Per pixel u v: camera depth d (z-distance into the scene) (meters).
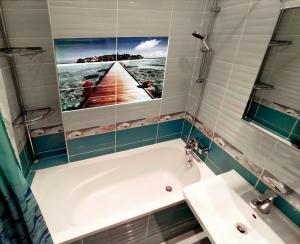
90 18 1.34
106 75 1.56
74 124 1.65
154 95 1.84
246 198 1.37
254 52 1.28
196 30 1.70
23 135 1.54
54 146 1.77
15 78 1.36
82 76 1.49
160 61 1.71
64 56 1.37
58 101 1.59
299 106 1.12
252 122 1.38
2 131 0.82
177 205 1.57
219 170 1.77
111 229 1.38
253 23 1.26
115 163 1.98
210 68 1.68
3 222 0.94
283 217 1.25
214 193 1.39
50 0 1.21
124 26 1.45
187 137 2.15
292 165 1.17
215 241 1.10
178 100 2.00
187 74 1.88
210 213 1.25
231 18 1.41
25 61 1.37
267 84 1.25
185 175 2.08
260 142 1.35
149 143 2.12
